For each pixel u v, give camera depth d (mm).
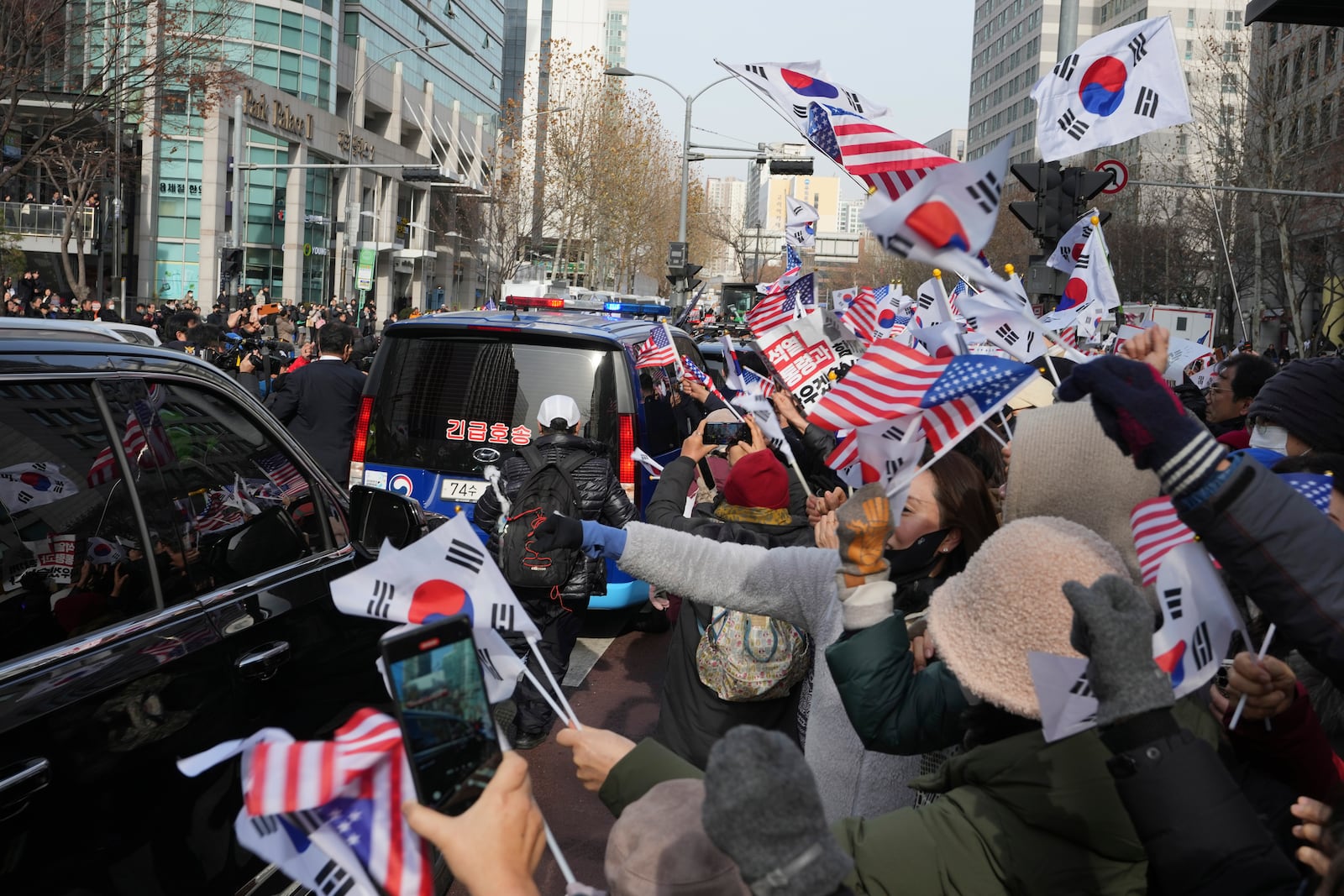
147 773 2303
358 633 3221
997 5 110875
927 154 2674
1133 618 1401
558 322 6832
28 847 1999
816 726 2395
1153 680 1393
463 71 72500
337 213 53781
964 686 1675
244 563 2867
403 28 60906
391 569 1553
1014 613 1615
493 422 6520
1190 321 26828
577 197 52250
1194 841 1371
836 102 3238
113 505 2457
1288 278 32250
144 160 43062
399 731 1244
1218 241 39562
